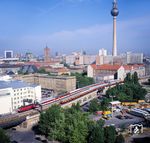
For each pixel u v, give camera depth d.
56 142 156.62
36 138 165.12
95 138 137.38
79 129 147.75
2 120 177.62
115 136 142.88
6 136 130.62
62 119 161.75
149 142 152.50
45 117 169.25
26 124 188.38
